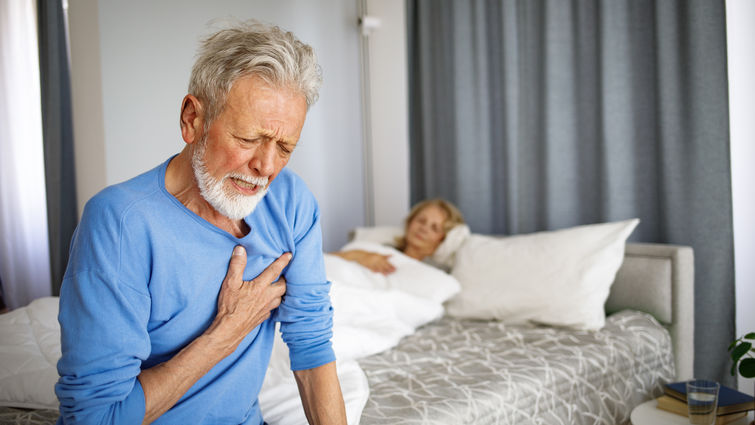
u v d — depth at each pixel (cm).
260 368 95
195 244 81
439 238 259
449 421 126
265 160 75
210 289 84
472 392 139
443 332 203
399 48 341
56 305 161
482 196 295
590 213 254
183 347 84
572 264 206
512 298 212
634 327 192
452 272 240
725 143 204
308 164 326
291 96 74
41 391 124
